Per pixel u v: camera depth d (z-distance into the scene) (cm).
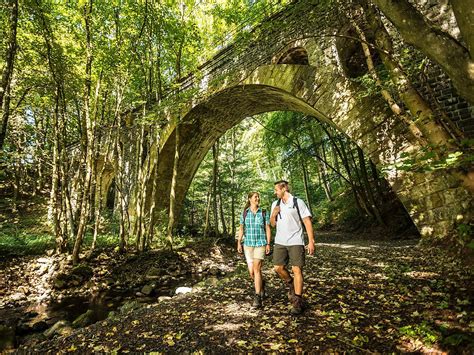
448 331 269
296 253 352
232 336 305
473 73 203
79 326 512
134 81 1212
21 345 428
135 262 997
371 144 770
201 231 1756
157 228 1378
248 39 926
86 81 955
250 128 2466
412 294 387
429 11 700
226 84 1184
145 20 1044
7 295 708
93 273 876
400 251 725
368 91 595
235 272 847
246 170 1945
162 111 1138
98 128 1260
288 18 950
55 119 977
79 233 901
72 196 1413
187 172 1667
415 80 698
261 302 387
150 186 1530
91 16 944
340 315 335
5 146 1096
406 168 286
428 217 677
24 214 1574
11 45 675
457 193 623
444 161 250
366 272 544
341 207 1966
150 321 374
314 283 491
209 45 1284
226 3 1212
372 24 436
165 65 1341
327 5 764
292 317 343
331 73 864
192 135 1494
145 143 1552
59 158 987
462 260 519
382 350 254
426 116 379
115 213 1602
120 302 695
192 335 316
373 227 1468
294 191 2714
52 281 800
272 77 1016
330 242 1254
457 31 663
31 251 951
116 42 1026
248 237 404
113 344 312
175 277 936
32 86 987
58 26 942
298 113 1595
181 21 1186
